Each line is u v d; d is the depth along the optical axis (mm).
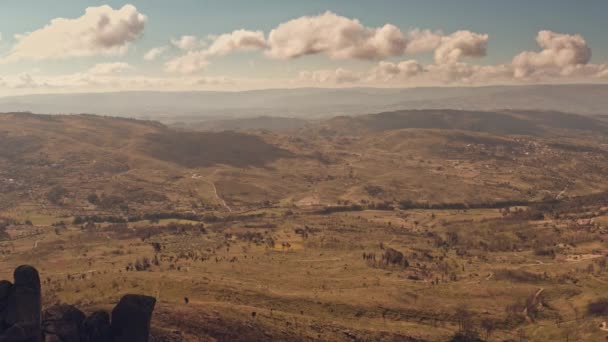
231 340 155375
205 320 164875
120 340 111938
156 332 144625
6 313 100062
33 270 102938
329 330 193625
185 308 174125
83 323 113000
